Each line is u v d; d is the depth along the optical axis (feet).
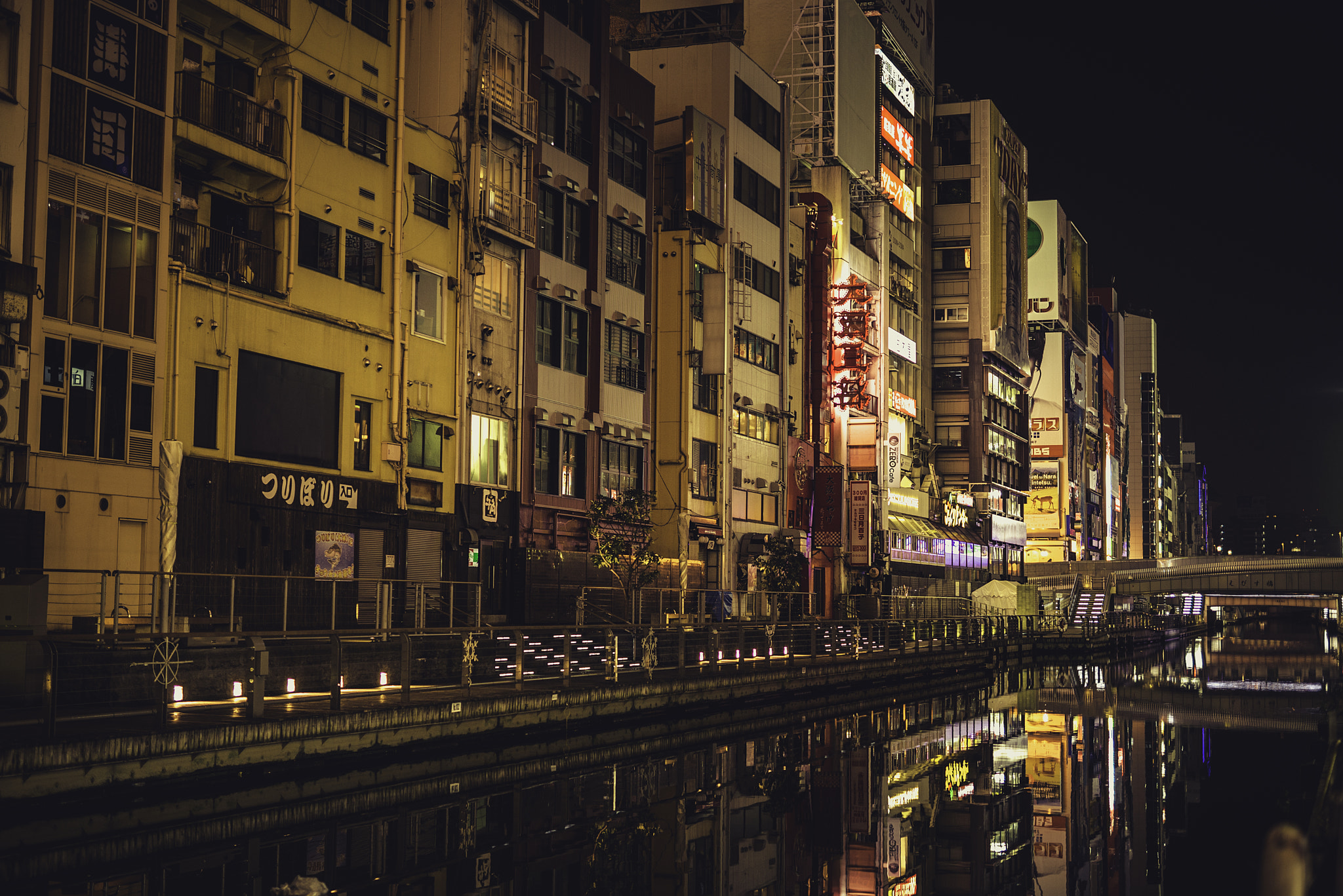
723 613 170.19
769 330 218.79
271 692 82.99
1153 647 390.01
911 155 366.43
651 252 180.96
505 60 145.18
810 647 160.56
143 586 95.35
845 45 284.41
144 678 74.43
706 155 194.29
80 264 92.02
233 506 104.47
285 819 71.10
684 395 186.50
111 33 94.38
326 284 117.50
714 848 69.87
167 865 58.44
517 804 78.74
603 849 67.21
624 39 262.06
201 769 68.90
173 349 99.81
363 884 56.65
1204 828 85.51
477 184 138.00
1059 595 349.20
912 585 316.60
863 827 79.15
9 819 59.72
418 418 130.11
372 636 90.63
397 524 124.26
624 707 108.99
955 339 403.13
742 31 258.78
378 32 126.62
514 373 146.30
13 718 65.26
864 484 239.91
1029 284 524.93
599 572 158.81
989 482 403.75
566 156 159.74
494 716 91.97
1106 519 638.53
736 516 201.98
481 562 138.00
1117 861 74.49
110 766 63.77
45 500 87.76
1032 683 220.23
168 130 99.19
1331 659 316.60
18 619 70.28
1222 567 371.15
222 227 111.45
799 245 240.12
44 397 88.79
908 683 190.29
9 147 86.48
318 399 116.47
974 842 77.87
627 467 173.78
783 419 221.66
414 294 129.70
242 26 109.40
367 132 124.16
